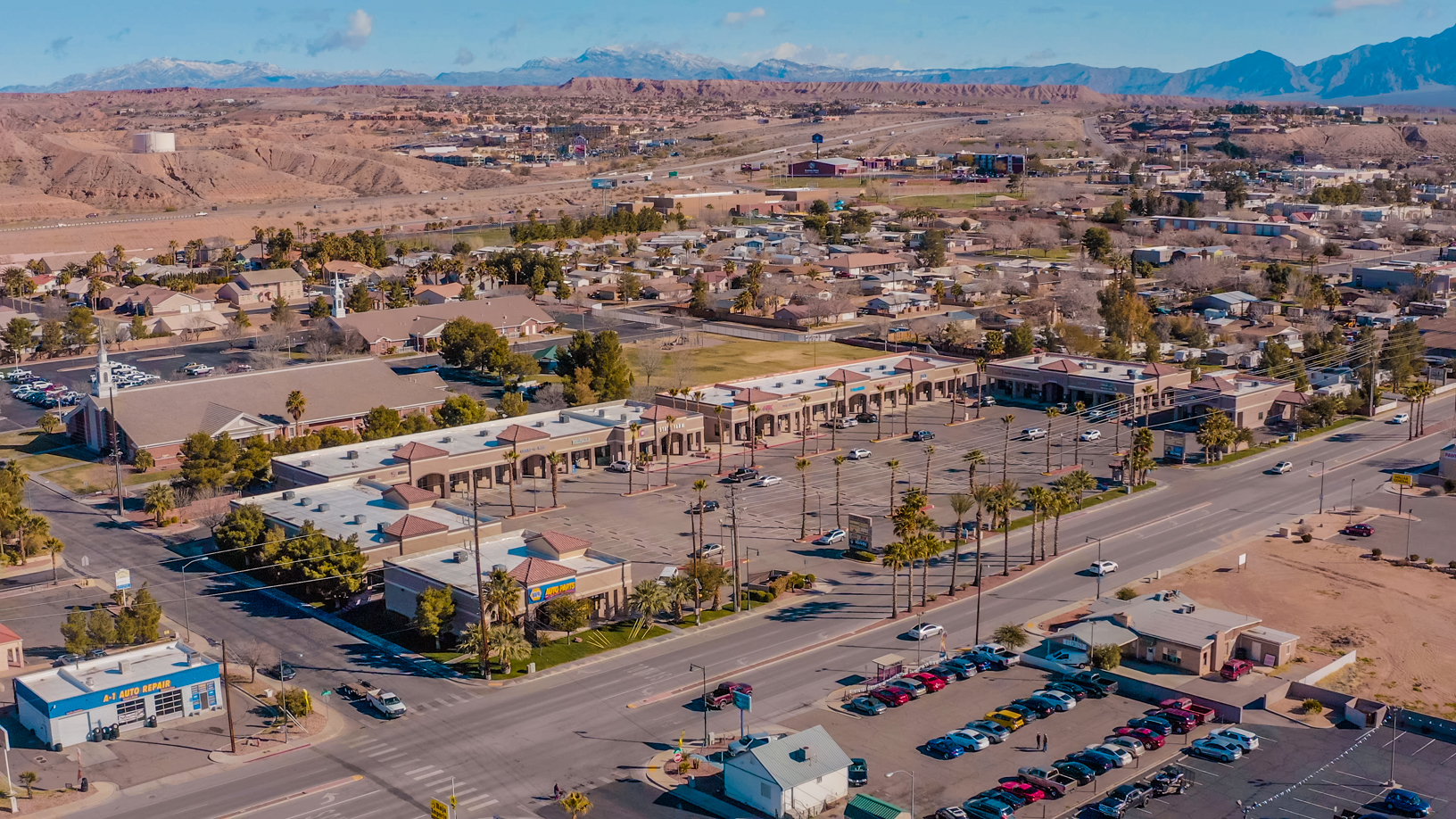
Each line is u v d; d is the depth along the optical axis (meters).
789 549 159.12
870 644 129.50
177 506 174.88
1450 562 155.12
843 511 173.88
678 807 97.50
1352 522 170.88
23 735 110.44
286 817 95.44
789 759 97.94
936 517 171.50
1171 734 110.81
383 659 125.81
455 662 125.19
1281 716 114.56
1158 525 169.50
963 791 99.50
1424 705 116.69
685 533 163.62
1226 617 128.62
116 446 175.75
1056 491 162.62
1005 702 116.31
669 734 109.56
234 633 131.88
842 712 113.94
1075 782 100.75
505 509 173.88
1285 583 148.12
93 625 124.56
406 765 103.88
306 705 112.75
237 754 106.25
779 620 136.62
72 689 110.62
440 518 155.12
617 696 117.38
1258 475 194.25
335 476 170.25
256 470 180.88
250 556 151.62
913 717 113.06
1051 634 131.12
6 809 96.06
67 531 165.00
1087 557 156.88
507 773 102.62
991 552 158.62
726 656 126.88
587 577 135.12
